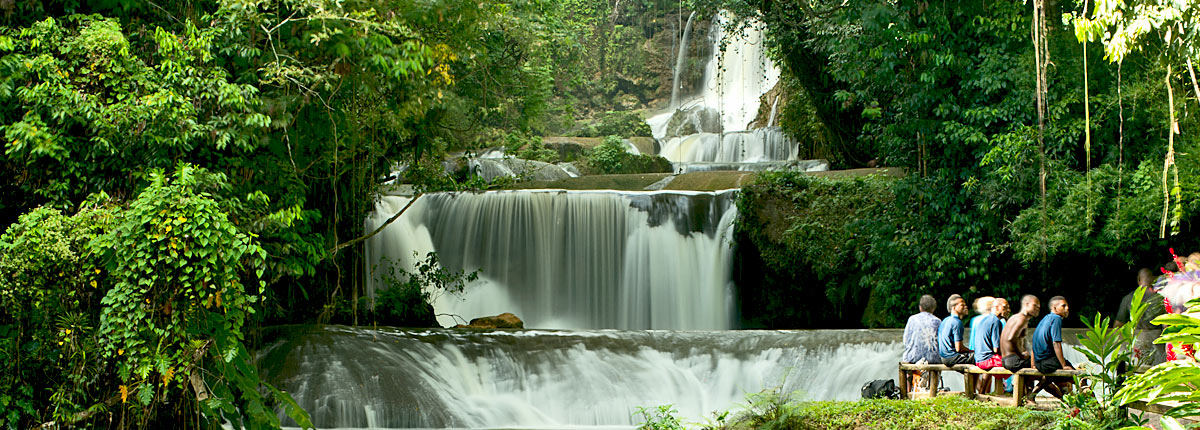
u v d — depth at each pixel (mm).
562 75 23344
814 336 14344
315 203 14516
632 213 20609
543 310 20500
